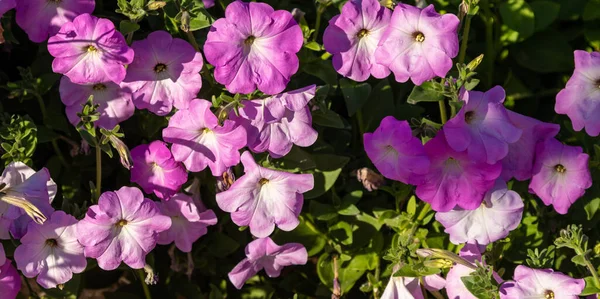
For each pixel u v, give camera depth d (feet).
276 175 3.44
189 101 3.49
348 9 3.42
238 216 3.51
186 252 3.87
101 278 3.92
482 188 3.43
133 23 3.43
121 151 3.39
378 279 3.78
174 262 3.85
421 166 3.36
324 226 3.83
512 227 3.55
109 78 3.40
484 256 3.59
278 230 3.80
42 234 3.43
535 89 4.04
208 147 3.49
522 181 3.73
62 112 3.76
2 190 3.40
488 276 3.44
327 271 3.80
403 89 3.89
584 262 3.45
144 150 3.54
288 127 3.46
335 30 3.46
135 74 3.46
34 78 3.64
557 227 3.77
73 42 3.36
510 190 3.54
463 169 3.42
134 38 3.70
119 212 3.43
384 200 3.85
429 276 3.63
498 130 3.39
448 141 3.34
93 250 3.46
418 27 3.39
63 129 3.72
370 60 3.51
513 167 3.51
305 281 3.99
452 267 3.58
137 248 3.50
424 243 3.78
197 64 3.46
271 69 3.38
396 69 3.43
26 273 3.46
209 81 3.58
